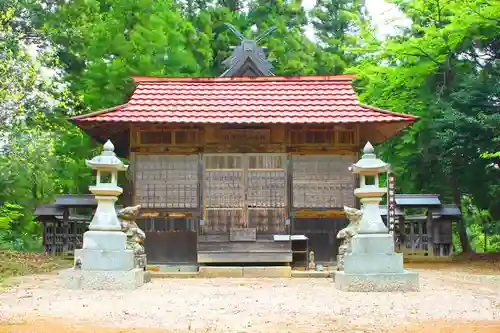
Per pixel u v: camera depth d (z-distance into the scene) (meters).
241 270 17.94
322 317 9.62
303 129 19.16
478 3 25.23
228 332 8.16
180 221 18.95
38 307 10.59
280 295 12.74
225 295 12.70
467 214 38.78
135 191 18.92
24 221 26.66
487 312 10.28
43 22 25.73
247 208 18.95
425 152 28.95
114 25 29.17
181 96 19.84
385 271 13.82
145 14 30.75
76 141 28.83
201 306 10.86
